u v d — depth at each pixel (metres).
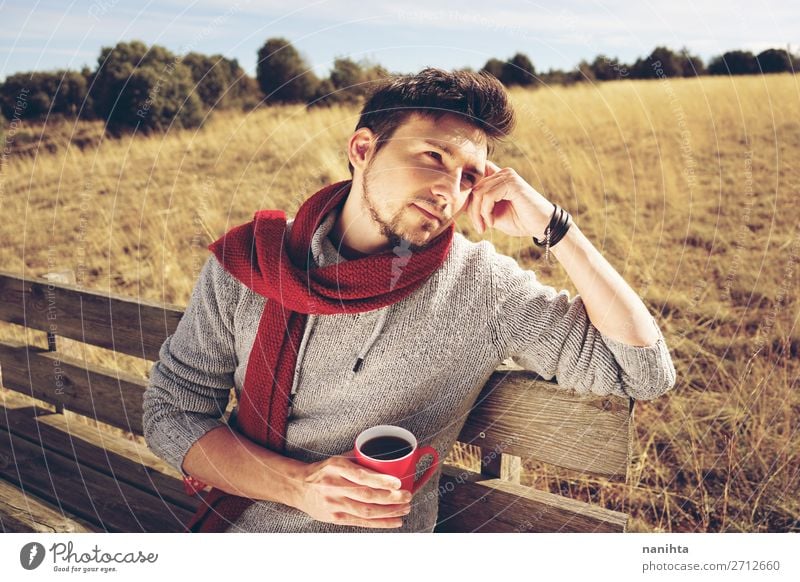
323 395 1.24
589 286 1.13
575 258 1.15
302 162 5.00
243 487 1.23
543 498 1.38
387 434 1.17
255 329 1.26
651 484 2.00
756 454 2.02
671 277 3.22
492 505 1.40
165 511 1.59
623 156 5.04
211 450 1.26
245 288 1.27
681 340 2.68
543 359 1.18
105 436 1.93
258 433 1.29
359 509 1.13
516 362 1.33
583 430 1.23
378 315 1.20
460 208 1.21
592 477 2.02
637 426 2.25
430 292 1.20
